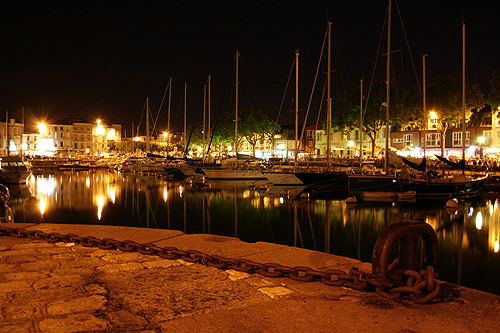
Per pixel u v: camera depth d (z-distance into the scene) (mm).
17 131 132125
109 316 4422
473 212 27641
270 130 92000
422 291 4855
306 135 102500
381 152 73688
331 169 46344
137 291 5199
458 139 69688
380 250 5059
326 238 19797
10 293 5117
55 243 7781
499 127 63781
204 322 4258
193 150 117438
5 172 47219
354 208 29297
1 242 7895
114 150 143625
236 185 49219
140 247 7031
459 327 4105
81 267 6254
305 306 4660
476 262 15195
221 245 7527
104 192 41594
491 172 48188
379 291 4914
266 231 21641
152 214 27297
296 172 40625
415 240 5133
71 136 145125
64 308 4633
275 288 5273
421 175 34812
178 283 5504
